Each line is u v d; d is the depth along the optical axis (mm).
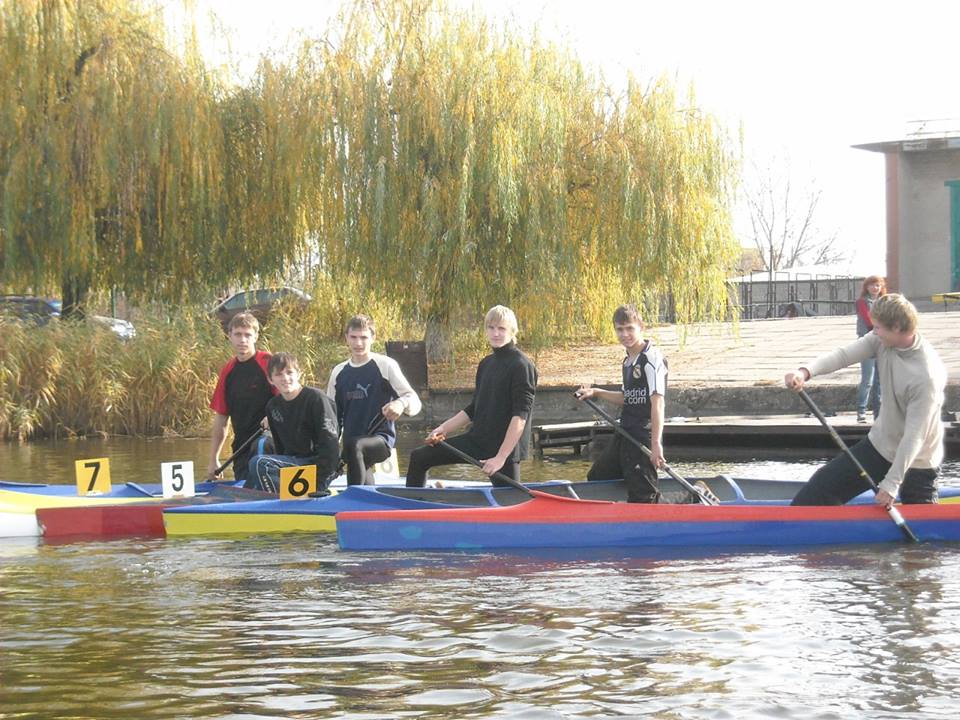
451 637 5422
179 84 18672
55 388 17188
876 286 14211
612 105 18859
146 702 4551
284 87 18578
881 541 7766
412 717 4352
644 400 8023
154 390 17469
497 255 18859
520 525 7832
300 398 8648
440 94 17922
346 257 18609
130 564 7332
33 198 18656
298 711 4434
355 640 5391
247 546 7969
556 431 15148
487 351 21250
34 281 19156
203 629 5625
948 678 4711
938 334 22250
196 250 19625
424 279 18500
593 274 19531
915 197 32938
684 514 7824
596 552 7617
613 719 4297
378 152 18203
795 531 7762
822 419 7730
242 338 9141
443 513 7836
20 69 18453
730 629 5488
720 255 19031
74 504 8906
